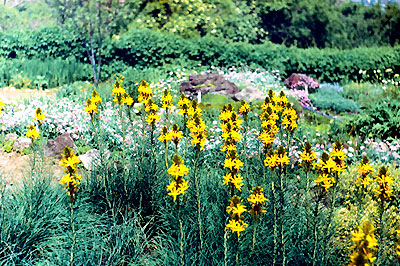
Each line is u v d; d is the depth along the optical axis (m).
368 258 2.50
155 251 4.35
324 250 3.74
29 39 17.06
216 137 7.70
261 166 5.26
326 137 8.96
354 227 4.31
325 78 17.28
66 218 4.45
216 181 5.04
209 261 3.84
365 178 3.95
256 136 7.40
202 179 5.07
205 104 10.96
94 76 15.42
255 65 16.73
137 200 5.02
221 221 4.18
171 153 6.93
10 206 4.49
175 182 3.41
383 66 16.67
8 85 14.06
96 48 16.47
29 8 23.39
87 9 16.03
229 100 11.60
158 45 16.47
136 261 4.11
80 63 16.20
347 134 9.09
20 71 14.87
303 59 17.08
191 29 20.30
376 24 26.94
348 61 16.97
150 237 4.68
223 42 17.17
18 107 9.48
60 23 17.48
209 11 21.94
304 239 3.95
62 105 9.54
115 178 5.20
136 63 16.73
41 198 4.50
